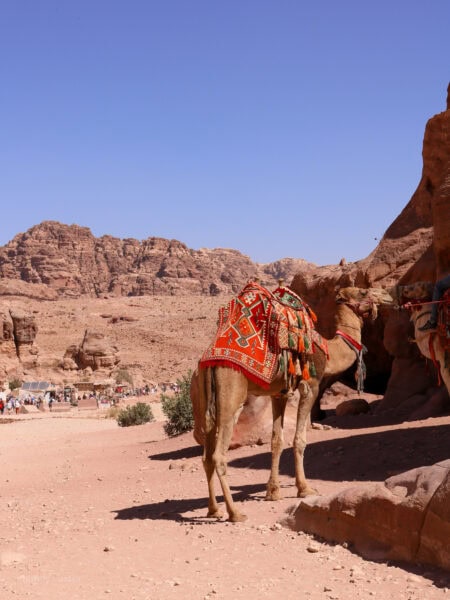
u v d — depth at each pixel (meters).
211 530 7.69
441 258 13.63
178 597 5.48
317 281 20.88
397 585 5.39
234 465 12.42
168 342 149.88
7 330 95.94
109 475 13.70
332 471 10.57
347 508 6.60
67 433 29.83
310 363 8.88
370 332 19.89
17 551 7.46
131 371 120.38
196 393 15.48
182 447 16.72
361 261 19.64
